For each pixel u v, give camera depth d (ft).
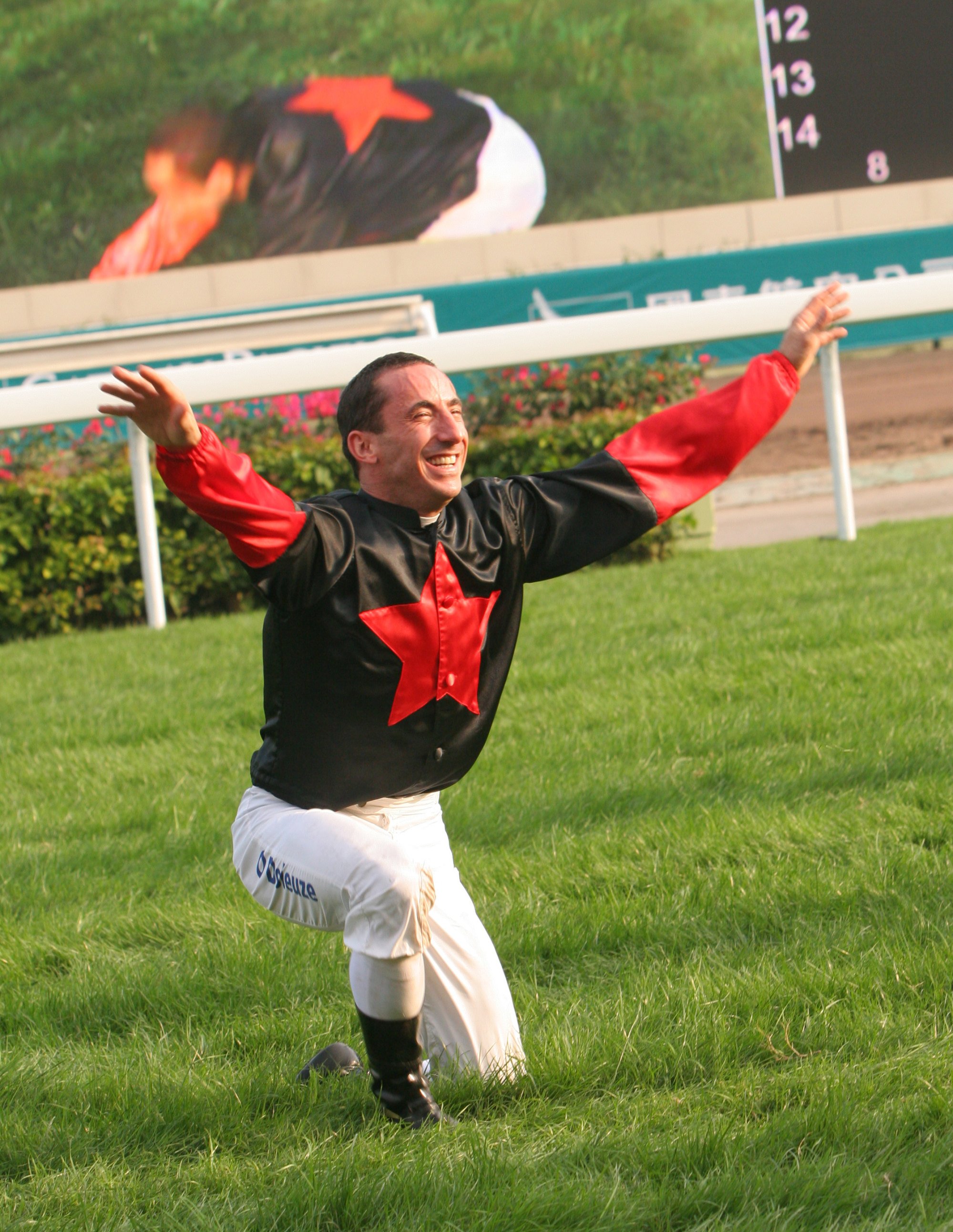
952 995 28.40
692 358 113.09
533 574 26.20
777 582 81.82
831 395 96.73
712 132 205.87
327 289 201.67
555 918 35.53
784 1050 27.17
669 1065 27.02
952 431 144.97
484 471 108.78
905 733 48.11
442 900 25.99
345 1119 25.73
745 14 202.80
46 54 198.39
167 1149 25.39
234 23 199.41
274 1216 21.83
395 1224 21.62
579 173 204.85
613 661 64.95
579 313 177.88
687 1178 22.31
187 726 61.77
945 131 205.16
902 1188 21.68
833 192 206.18
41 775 55.67
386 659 23.98
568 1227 21.34
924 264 179.01
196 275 200.75
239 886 40.52
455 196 203.31
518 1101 25.86
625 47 203.62
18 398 95.04
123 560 101.14
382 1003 23.91
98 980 33.88
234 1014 31.91
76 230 200.44
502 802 46.03
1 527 98.43
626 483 26.00
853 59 204.03
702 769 47.85
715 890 36.19
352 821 24.12
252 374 96.32
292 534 22.49
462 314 176.65
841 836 39.45
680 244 205.16
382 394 23.86
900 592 73.92
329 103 200.64
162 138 200.13
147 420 20.93
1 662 84.17
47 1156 25.27
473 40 202.18
